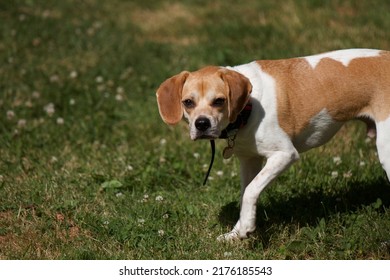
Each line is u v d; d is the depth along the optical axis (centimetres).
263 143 616
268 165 616
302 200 735
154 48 1312
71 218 716
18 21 1447
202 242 662
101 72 1198
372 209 694
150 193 785
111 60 1254
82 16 1521
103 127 984
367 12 1427
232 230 677
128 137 960
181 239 665
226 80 598
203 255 636
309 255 643
